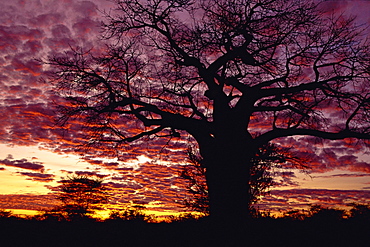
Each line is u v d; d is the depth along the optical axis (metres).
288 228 11.20
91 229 11.62
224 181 12.89
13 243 9.62
